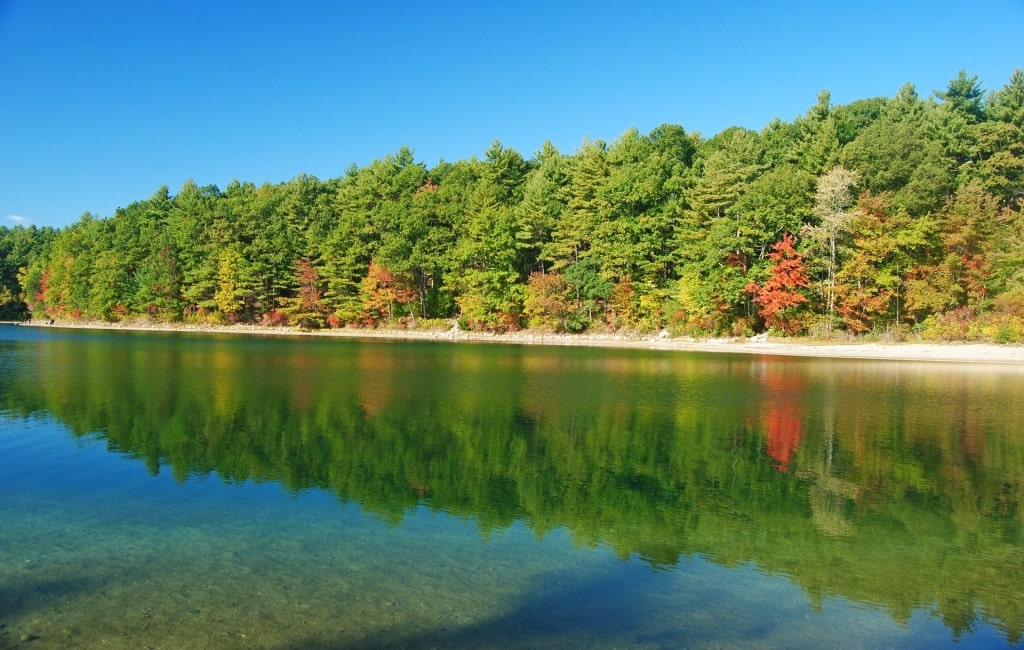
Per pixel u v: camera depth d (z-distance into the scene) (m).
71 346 51.72
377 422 20.64
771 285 52.38
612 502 13.22
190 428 19.12
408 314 78.38
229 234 86.06
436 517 12.05
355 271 80.12
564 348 54.59
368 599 8.55
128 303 94.62
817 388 29.08
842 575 9.86
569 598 8.80
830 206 52.25
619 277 63.31
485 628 7.87
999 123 59.19
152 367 35.16
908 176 55.59
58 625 7.69
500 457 16.66
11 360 38.41
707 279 55.56
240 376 31.56
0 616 7.87
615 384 30.27
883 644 7.84
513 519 12.07
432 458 16.41
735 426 20.80
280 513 12.04
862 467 16.12
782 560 10.41
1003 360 41.88
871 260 50.81
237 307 84.25
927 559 10.54
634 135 80.88
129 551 10.05
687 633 7.91
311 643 7.39
